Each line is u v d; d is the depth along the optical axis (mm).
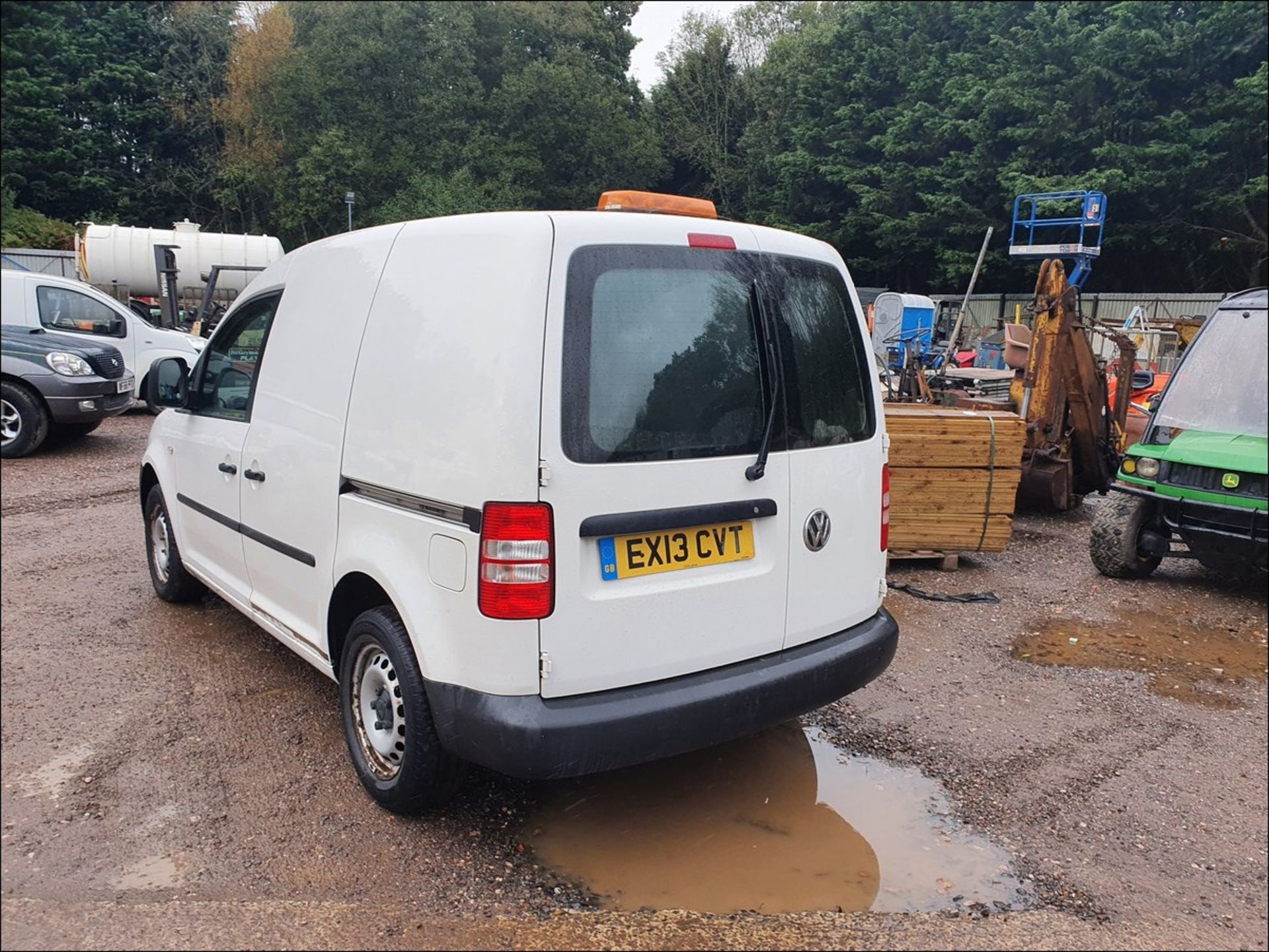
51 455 9836
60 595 5406
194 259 18141
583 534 2648
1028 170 25891
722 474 2910
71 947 2449
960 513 6531
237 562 4180
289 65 35781
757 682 2990
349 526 3193
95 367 9805
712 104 43312
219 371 4410
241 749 3629
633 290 2791
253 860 2910
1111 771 3750
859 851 3131
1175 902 2900
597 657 2711
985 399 12289
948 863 3082
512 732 2594
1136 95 24688
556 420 2598
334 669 3422
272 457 3717
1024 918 2789
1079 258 14445
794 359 3178
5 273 10781
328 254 3660
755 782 3572
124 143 39781
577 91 37094
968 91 27562
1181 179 23875
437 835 3102
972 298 27516
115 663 4434
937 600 5945
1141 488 6383
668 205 3268
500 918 2676
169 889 2736
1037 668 4840
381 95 36094
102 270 17875
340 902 2711
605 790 3475
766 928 2689
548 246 2660
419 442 2857
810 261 3363
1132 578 6621
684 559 2879
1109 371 10680
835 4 40906
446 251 2957
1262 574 5941
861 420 3461
